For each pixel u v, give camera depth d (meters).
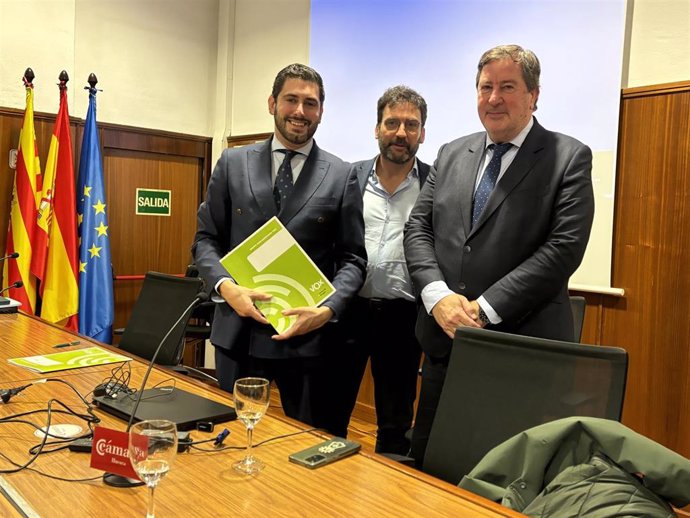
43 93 4.07
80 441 1.26
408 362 2.71
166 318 2.49
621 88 2.81
